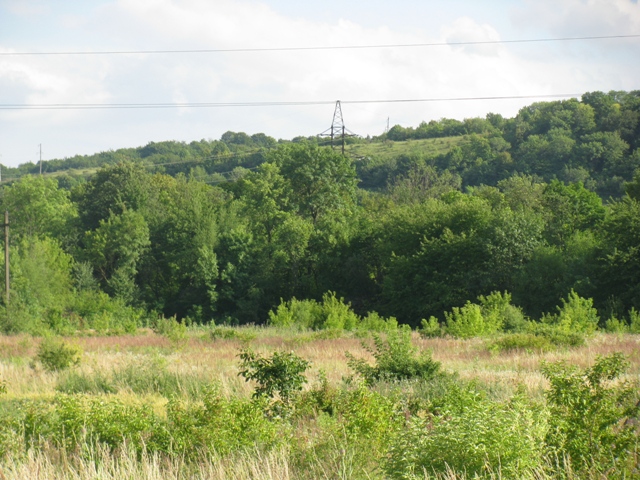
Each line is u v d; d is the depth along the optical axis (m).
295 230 72.12
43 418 12.49
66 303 63.62
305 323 52.78
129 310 67.50
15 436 11.35
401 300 62.47
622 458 7.51
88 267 72.38
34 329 48.06
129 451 10.00
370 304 68.62
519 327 40.25
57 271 67.88
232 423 10.98
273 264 72.06
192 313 70.62
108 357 27.47
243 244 72.56
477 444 7.05
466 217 64.56
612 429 8.20
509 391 15.84
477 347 30.73
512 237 58.88
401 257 62.75
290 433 11.29
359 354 28.38
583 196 71.31
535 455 7.18
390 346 19.52
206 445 10.53
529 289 56.78
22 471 9.14
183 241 74.25
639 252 52.84
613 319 41.69
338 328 47.25
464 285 59.25
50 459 10.48
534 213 65.44
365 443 9.70
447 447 7.15
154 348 33.97
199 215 75.19
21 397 18.30
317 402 13.70
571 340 31.28
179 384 18.81
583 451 7.64
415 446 7.40
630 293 52.06
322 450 9.71
